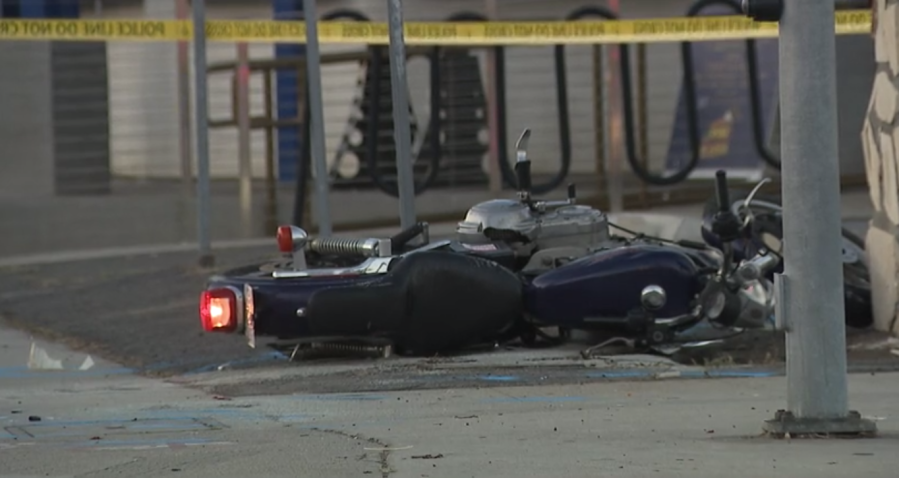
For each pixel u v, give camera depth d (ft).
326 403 121.60
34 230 256.11
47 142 256.73
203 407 121.90
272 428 108.68
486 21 233.55
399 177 165.68
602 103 251.19
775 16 97.76
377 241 145.79
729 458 89.20
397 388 128.47
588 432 102.58
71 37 225.76
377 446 98.17
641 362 139.03
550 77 252.83
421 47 246.68
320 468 89.81
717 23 229.66
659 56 254.06
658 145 254.27
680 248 156.56
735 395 120.47
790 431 97.19
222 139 255.70
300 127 247.29
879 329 154.20
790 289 97.55
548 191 242.78
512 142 253.85
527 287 146.72
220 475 88.58
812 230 96.99
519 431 103.65
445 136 249.55
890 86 152.15
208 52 254.68
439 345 144.77
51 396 132.87
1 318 195.21
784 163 97.96
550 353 146.61
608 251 147.33
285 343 144.87
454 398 121.90
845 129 253.44
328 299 138.31
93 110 257.96
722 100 253.03
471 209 157.07
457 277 142.31
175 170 255.70
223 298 141.08
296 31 226.38
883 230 153.99
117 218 256.52
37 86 257.34
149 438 105.19
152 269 223.71
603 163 251.80
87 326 183.11
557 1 253.65
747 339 143.02
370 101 236.63
